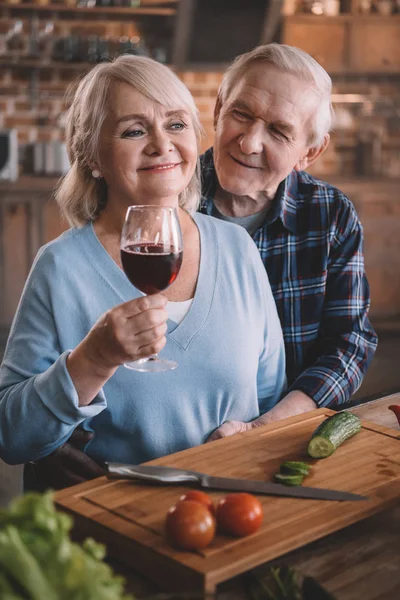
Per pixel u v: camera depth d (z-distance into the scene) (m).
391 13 5.64
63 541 0.64
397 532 1.04
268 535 0.97
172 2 5.54
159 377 1.44
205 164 1.98
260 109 1.76
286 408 1.64
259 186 1.84
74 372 1.22
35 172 5.44
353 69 5.63
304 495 1.08
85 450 1.47
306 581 0.86
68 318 1.43
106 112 1.41
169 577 0.92
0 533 0.62
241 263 1.59
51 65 5.48
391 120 5.96
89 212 1.51
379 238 5.48
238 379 1.51
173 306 1.50
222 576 0.89
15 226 5.11
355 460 1.23
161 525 0.99
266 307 1.63
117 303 1.45
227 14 5.39
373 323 5.50
